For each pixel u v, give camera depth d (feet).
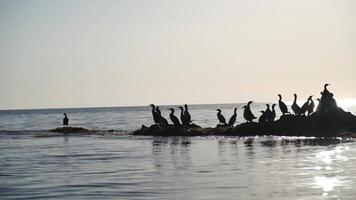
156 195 71.20
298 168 94.43
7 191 76.43
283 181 80.53
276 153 120.67
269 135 176.76
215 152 126.93
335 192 70.85
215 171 93.25
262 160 107.86
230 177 85.66
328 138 161.68
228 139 167.63
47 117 592.60
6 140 188.03
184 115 202.59
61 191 75.82
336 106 178.19
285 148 132.57
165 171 94.73
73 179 87.10
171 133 192.95
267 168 95.61
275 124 181.78
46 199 70.08
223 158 113.50
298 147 134.41
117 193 73.26
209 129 194.70
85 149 143.84
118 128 271.90
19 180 86.94
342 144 140.67
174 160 111.96
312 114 179.32
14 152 138.72
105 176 89.81
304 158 109.19
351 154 115.03
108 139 182.19
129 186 78.79
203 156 118.32
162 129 197.88
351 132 167.63
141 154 126.31
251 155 117.91
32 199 70.23
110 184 81.05
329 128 172.24
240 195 70.28
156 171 95.04
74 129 229.86
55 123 379.14
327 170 90.94
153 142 163.53
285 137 168.66
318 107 179.11
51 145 161.17
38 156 126.82
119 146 151.74
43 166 106.22
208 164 103.76
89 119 461.78
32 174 94.17
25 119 531.50
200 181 82.12
